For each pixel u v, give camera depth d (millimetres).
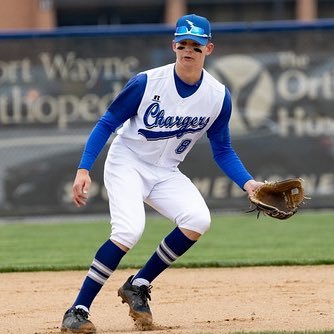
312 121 52500
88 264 35156
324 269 33562
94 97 52156
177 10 114312
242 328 21953
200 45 21031
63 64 52094
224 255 37812
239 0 115312
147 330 22031
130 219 21156
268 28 52281
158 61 52094
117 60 52094
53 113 52062
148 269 22406
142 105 21438
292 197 21797
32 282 31406
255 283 30203
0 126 52062
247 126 52312
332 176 52625
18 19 110562
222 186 52469
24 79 52062
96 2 115812
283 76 52375
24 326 22938
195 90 21484
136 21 118375
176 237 21969
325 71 52500
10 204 52250
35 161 52156
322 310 24688
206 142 52344
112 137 51625
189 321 23281
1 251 40781
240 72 52312
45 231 48875
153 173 22016
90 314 24609
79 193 21250
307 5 113125
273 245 41500
